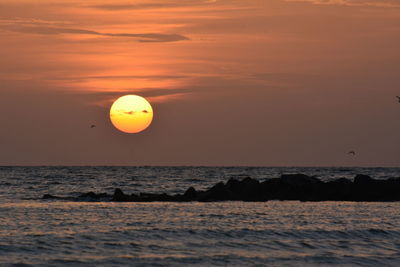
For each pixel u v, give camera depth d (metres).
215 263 63.66
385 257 69.12
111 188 195.62
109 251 67.69
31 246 68.62
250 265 63.31
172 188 198.50
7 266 59.38
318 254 69.50
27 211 105.25
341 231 84.00
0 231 79.19
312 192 141.38
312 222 94.75
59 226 85.06
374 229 86.19
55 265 60.47
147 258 64.50
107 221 91.75
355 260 67.12
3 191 171.75
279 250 71.31
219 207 117.50
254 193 139.62
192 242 74.31
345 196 139.75
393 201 137.50
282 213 107.38
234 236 78.81
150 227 85.06
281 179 143.62
